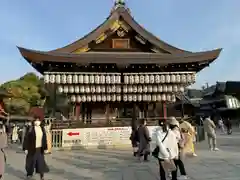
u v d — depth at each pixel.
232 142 20.59
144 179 8.47
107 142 17.94
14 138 26.66
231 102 52.59
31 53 17.77
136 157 13.45
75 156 14.31
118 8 20.45
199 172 9.37
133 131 13.93
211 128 15.67
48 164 11.81
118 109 21.58
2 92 35.94
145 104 21.70
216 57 19.61
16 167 11.49
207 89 73.25
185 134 12.91
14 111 45.16
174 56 19.30
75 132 17.64
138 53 20.52
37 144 8.71
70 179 8.69
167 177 8.64
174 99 20.83
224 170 9.62
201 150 15.62
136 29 20.23
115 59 18.80
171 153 7.10
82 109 21.03
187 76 19.77
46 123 17.16
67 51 19.45
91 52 20.23
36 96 48.12
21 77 56.62
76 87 19.38
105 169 10.40
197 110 62.06
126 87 19.81
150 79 19.48
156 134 7.30
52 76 18.69
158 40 20.48
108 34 20.41
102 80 19.17
